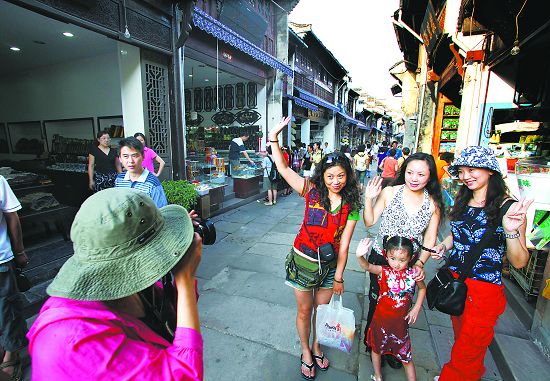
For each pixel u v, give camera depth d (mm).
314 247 1914
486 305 1637
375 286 2209
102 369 617
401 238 1845
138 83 4926
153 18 4770
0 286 1975
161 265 727
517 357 2111
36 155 7727
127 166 2523
